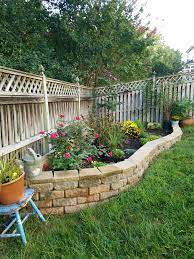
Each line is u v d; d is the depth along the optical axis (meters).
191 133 6.44
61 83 4.92
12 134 2.97
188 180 2.95
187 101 7.46
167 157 4.11
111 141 4.36
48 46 8.21
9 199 1.98
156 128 7.39
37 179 2.43
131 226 2.10
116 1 9.01
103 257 1.74
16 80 2.90
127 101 8.32
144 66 11.70
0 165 2.14
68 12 8.41
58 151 2.93
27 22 7.43
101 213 2.40
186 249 1.77
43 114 3.93
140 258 1.71
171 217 2.19
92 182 2.61
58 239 1.99
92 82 9.91
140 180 3.25
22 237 1.91
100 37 9.05
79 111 6.17
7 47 6.78
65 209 2.55
